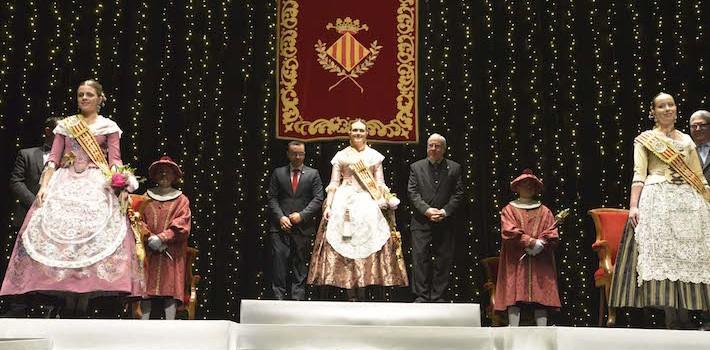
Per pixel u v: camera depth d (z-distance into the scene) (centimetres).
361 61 863
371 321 568
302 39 868
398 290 877
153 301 696
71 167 556
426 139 897
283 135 855
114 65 891
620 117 892
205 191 891
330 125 855
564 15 917
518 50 919
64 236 532
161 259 660
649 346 482
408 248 895
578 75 907
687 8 884
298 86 861
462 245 892
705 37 873
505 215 695
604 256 688
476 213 898
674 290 550
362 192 689
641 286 561
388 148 912
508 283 681
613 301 577
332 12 871
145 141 888
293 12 871
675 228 558
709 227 561
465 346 521
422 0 887
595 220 707
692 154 579
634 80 893
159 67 903
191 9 916
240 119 912
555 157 896
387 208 691
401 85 863
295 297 742
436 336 520
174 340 492
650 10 898
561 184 888
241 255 889
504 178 901
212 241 886
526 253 680
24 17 872
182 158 891
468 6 930
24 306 648
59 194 544
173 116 898
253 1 930
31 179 648
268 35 927
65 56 877
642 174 580
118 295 550
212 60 914
